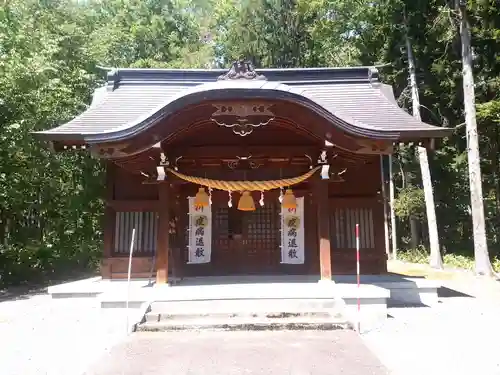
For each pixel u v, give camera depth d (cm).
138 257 1219
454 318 917
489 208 2680
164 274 1026
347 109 1278
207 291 945
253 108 965
